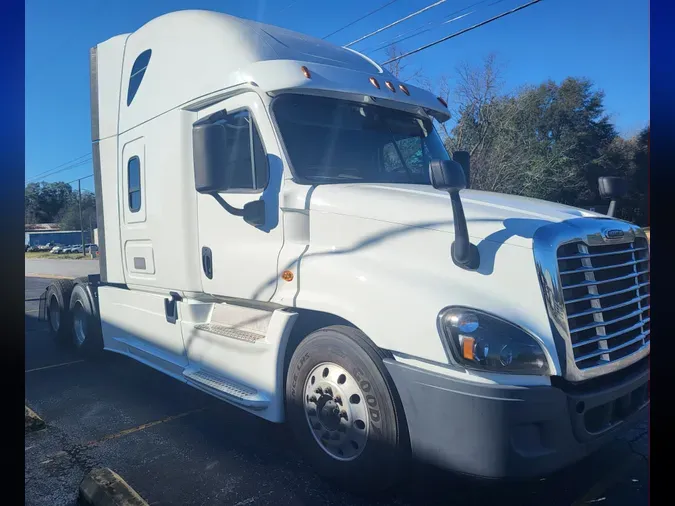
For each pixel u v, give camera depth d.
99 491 3.39
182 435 4.54
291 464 3.96
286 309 3.95
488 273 3.07
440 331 2.98
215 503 3.44
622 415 3.23
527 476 2.81
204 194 4.38
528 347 2.88
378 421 3.20
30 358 7.39
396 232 3.41
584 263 3.13
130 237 5.77
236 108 4.33
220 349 4.44
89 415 5.05
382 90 4.65
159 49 5.27
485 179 27.09
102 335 6.79
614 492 3.44
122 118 5.86
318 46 4.96
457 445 2.90
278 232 3.98
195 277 4.78
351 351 3.33
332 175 4.18
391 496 3.48
